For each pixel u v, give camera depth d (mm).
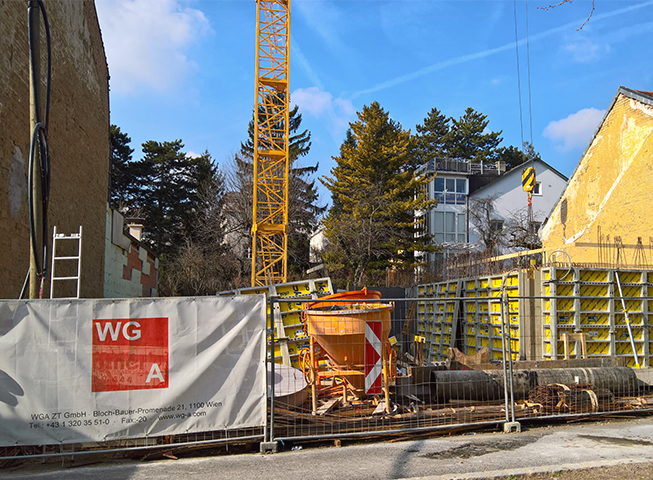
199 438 5770
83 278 13500
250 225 37969
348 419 6383
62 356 5359
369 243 33531
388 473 4930
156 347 5531
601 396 7316
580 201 14250
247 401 5668
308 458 5453
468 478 4758
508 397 7070
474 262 13906
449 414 6664
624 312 9055
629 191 12469
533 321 9242
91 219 14297
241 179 39844
